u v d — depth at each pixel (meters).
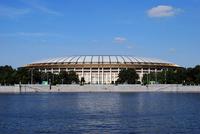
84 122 86.88
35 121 88.81
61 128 77.69
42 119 92.81
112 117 97.25
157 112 110.44
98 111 114.56
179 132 72.38
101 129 76.38
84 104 145.12
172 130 74.62
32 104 146.38
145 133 71.69
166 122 86.31
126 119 92.44
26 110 118.44
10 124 83.38
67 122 87.00
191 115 101.62
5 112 111.31
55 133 71.88
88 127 79.12
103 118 94.94
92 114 105.19
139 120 90.31
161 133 71.50
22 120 90.69
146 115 101.88
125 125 81.81
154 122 86.50
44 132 72.88
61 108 126.44
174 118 94.38
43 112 111.38
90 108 126.00
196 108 125.12
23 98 193.12
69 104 145.50
